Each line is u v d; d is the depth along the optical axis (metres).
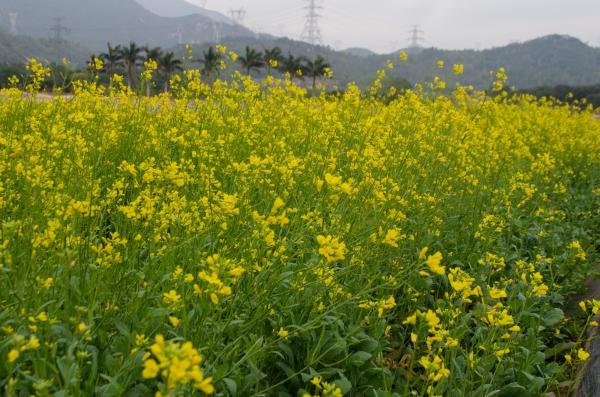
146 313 3.22
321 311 3.65
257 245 3.70
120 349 2.98
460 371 3.57
